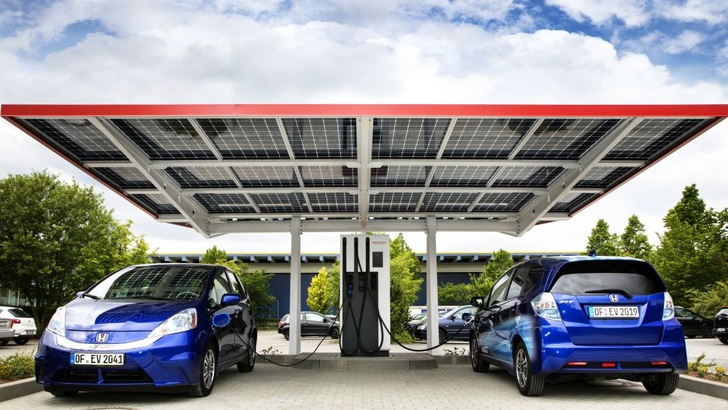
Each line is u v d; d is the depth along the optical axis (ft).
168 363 20.57
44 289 82.89
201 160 30.09
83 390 21.93
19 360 26.08
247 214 40.81
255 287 141.49
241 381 27.73
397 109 23.73
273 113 23.71
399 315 65.87
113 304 22.49
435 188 34.81
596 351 20.72
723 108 23.73
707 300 84.17
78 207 84.89
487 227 41.37
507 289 27.68
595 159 28.40
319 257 158.81
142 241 95.14
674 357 20.97
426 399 22.40
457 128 26.53
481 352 30.89
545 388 25.22
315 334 84.53
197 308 22.85
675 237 106.32
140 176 32.60
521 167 31.65
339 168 31.81
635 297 21.45
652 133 27.04
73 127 25.91
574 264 22.03
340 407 20.59
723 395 22.41
